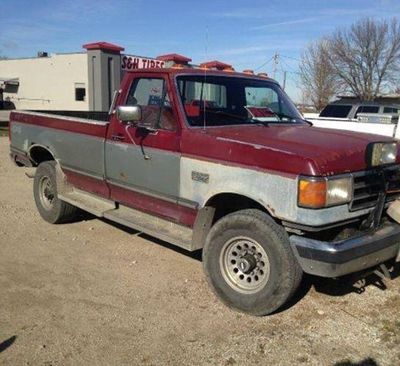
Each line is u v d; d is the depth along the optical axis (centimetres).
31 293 462
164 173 487
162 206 505
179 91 485
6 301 445
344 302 454
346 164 395
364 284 480
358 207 409
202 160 448
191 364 358
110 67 2039
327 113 1689
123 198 556
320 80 4447
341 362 362
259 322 416
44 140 666
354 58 4444
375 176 421
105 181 570
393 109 1598
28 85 4256
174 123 479
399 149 463
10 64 4325
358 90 4500
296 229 394
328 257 381
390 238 420
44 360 359
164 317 423
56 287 476
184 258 557
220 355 369
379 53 4388
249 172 412
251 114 523
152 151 496
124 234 636
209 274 448
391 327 410
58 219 664
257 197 408
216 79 519
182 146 466
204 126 478
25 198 820
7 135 1909
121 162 538
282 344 384
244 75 554
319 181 375
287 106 576
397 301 457
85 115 791
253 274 425
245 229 417
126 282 491
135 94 528
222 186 432
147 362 360
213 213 464
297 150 395
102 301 450
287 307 442
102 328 403
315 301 454
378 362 362
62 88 4012
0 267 521
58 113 758
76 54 3869
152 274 512
